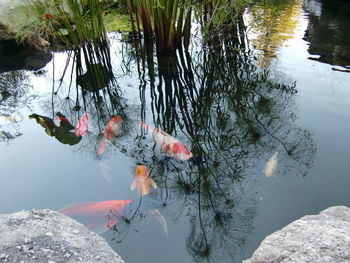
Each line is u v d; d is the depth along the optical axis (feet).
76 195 8.63
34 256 5.77
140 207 8.08
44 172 9.61
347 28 21.40
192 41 20.45
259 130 11.44
